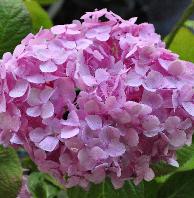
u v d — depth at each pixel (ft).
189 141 1.96
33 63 1.89
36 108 1.85
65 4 4.83
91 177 1.86
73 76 1.85
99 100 1.80
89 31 1.99
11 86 1.89
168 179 2.46
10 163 2.18
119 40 1.97
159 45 2.04
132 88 1.85
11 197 2.15
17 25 2.37
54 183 2.60
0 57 2.37
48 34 2.00
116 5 4.77
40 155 1.87
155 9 4.34
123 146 1.80
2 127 1.92
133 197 2.24
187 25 2.54
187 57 2.53
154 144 1.87
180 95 1.86
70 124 1.79
